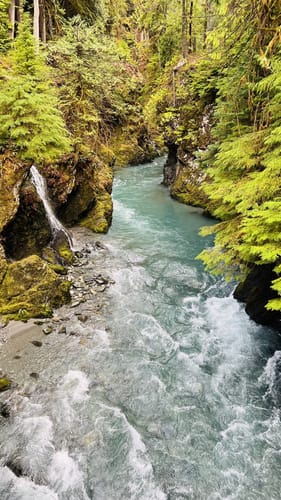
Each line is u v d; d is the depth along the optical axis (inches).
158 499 148.9
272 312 260.4
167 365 225.0
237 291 301.6
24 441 168.1
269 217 172.1
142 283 324.8
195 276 342.6
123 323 263.6
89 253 377.4
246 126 293.4
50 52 628.1
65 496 148.3
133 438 174.1
